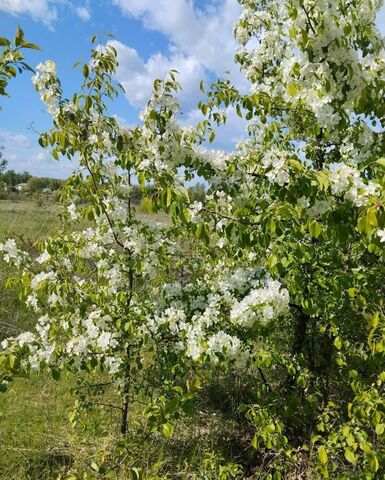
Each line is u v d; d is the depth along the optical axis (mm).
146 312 3252
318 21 2516
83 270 3596
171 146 2896
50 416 4309
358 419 2725
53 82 2979
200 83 3832
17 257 3369
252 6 4066
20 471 3443
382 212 1944
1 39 2309
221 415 4434
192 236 3650
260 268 3521
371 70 3082
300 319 3881
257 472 3539
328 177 2314
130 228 3342
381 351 2459
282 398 3559
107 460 3518
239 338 3121
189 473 3457
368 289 3154
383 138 3141
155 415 2516
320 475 3125
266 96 3656
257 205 2838
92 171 3193
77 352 2990
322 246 3451
